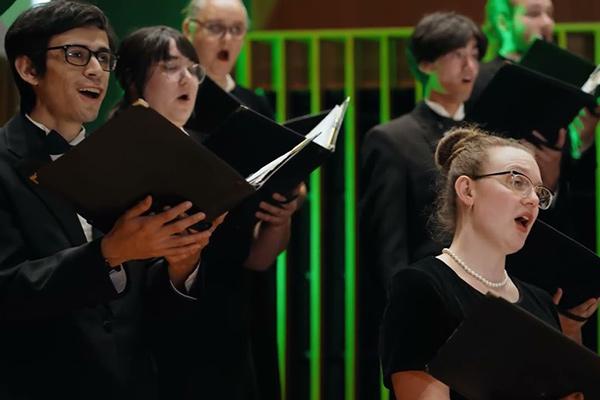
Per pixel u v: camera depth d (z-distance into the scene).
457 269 8.16
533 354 7.14
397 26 16.58
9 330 7.85
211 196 7.36
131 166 7.17
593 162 14.52
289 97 15.54
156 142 7.05
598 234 14.42
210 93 10.53
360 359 14.96
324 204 15.09
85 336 7.98
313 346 14.95
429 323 7.85
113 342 8.09
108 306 8.16
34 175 7.20
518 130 10.94
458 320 7.85
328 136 9.63
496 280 8.23
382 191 11.45
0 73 11.09
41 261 7.62
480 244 8.18
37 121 8.34
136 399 8.11
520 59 12.41
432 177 11.34
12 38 8.33
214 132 9.54
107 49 8.38
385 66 15.27
